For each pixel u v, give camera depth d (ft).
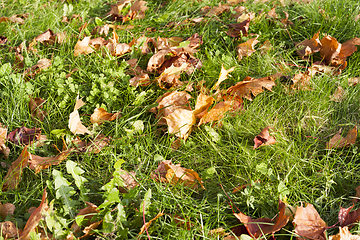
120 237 5.51
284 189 6.38
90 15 12.06
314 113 8.41
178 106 7.99
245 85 8.59
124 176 6.72
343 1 11.46
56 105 7.88
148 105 8.05
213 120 7.92
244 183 6.90
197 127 7.91
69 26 10.58
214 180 7.04
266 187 6.63
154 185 6.67
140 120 7.70
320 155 7.38
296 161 7.22
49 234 5.49
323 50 9.98
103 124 8.00
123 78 8.66
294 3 12.14
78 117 7.40
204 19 11.34
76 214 5.99
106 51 9.16
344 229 5.43
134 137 7.61
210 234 5.82
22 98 7.97
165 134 7.78
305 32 10.94
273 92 8.77
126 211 6.08
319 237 5.67
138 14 11.75
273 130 7.86
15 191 6.35
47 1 12.59
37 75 8.82
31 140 7.37
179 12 12.03
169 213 6.27
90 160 7.15
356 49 9.66
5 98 8.07
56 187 5.94
